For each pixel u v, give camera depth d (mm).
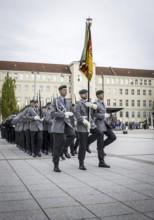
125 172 7746
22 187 6039
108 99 104188
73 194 5402
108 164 9320
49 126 12758
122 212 4340
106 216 4172
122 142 21156
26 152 14188
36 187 6023
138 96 107750
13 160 10789
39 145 12133
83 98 8938
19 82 95000
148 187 5926
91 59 10633
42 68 97812
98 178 6914
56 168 7988
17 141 17734
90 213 4312
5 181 6664
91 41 10812
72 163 9773
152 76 109750
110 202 4863
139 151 13898
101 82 103875
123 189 5762
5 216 4227
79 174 7504
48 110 13180
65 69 99375
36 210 4488
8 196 5324
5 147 17828
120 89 105688
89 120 8781
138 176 7137
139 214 4242
